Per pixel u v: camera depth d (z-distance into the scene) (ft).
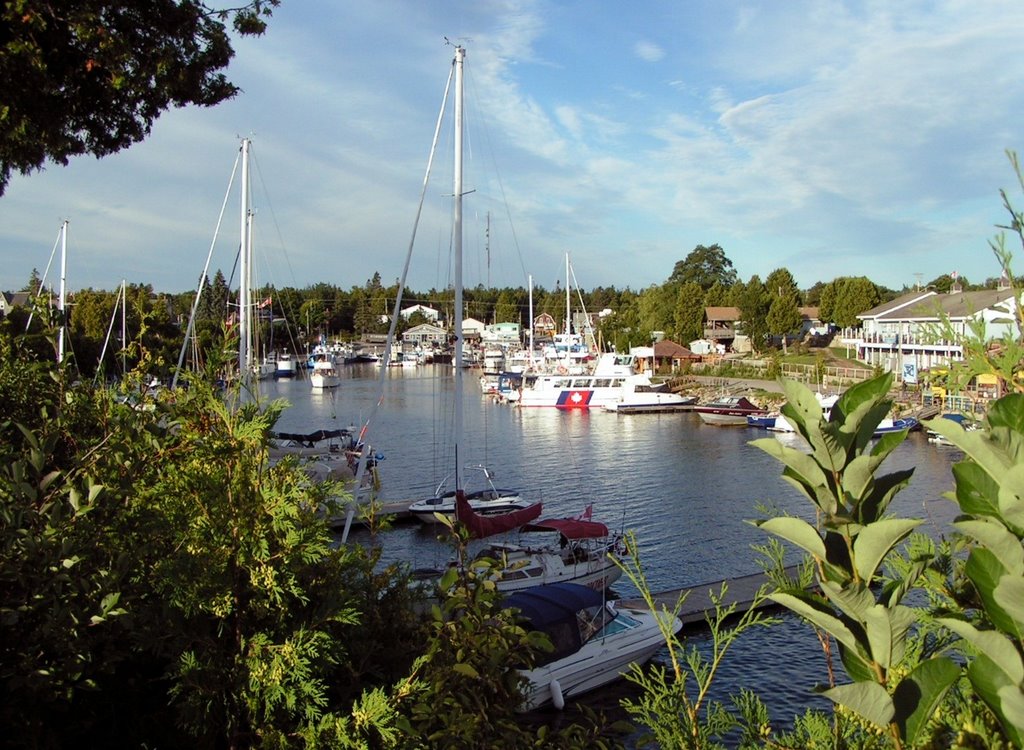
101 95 33.99
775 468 120.26
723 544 79.66
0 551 15.12
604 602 55.42
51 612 15.16
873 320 217.56
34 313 19.79
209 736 16.98
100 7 31.83
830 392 155.53
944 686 8.23
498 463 128.57
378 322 453.58
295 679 16.52
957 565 12.26
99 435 19.69
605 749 16.19
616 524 89.15
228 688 16.57
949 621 7.45
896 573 12.77
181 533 16.84
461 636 16.05
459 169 74.28
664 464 125.80
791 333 281.74
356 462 106.01
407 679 16.52
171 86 34.30
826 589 8.31
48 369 20.57
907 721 8.32
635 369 263.70
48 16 30.14
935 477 102.17
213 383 17.58
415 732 15.15
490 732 15.34
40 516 15.51
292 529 16.84
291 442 121.60
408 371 326.44
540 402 205.05
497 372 281.95
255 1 37.91
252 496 16.87
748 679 49.96
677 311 295.07
